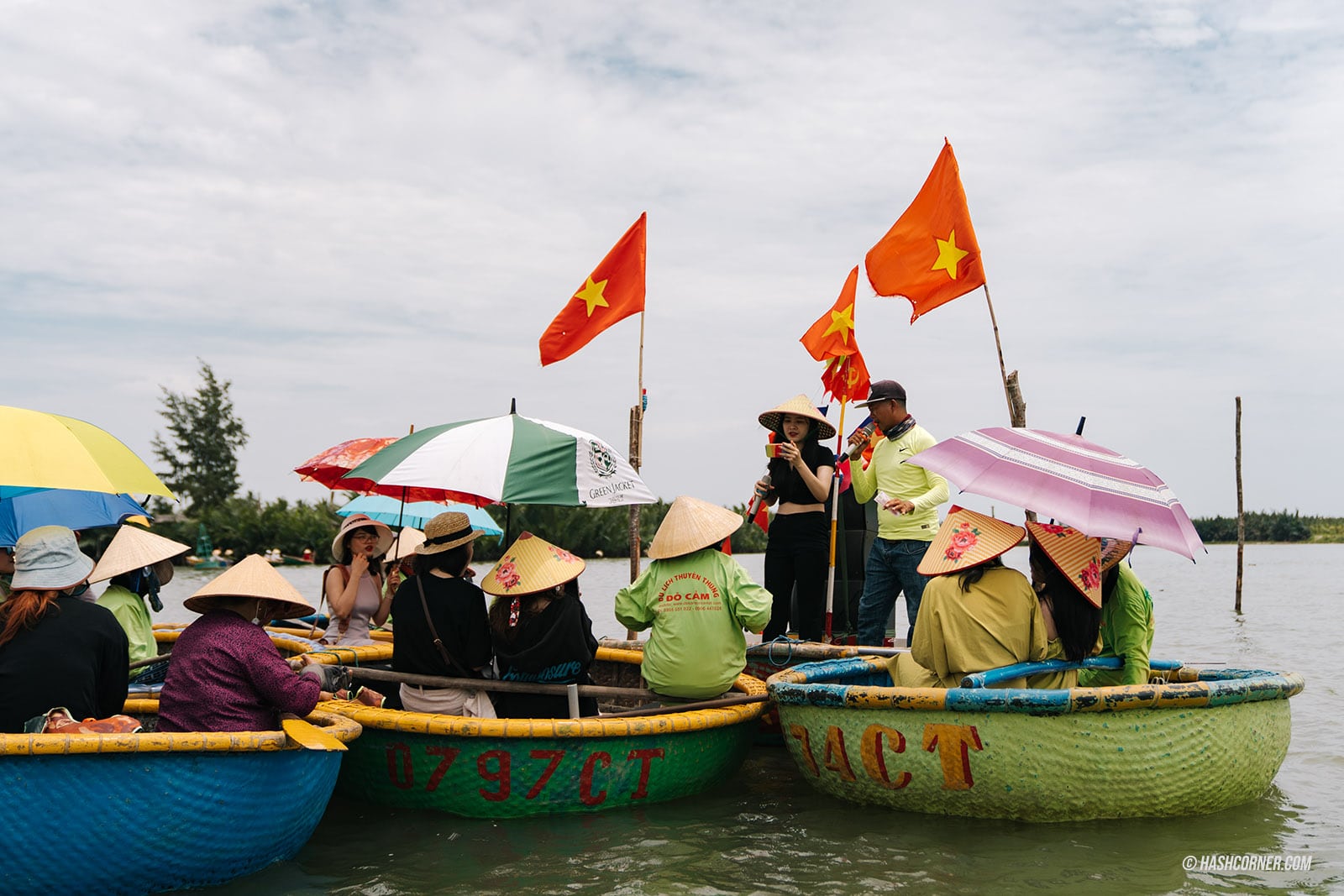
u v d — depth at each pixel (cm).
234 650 495
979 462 599
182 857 452
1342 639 1390
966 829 554
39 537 482
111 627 490
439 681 614
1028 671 573
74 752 418
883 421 814
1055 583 588
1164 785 555
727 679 661
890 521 802
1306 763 695
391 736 586
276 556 3769
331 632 853
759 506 884
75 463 535
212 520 4169
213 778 452
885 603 820
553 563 629
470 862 509
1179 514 563
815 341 950
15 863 419
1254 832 545
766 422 845
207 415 6028
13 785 413
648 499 669
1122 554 604
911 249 870
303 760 491
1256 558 4472
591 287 957
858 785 595
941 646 592
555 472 638
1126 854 511
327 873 492
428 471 621
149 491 627
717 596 656
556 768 577
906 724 570
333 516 4088
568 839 545
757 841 540
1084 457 590
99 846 431
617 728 576
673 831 559
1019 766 546
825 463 838
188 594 2127
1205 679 669
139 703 615
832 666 691
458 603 622
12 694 462
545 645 620
